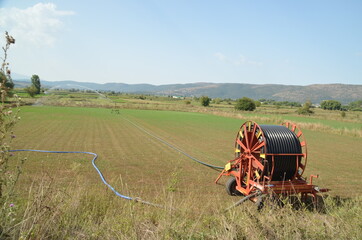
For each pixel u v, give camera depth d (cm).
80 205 607
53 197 552
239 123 4147
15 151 1512
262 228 507
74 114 4509
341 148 2242
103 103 7775
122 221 536
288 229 508
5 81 403
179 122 4038
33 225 429
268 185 823
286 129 959
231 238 471
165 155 1655
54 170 1159
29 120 3288
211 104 13500
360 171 1453
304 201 873
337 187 1138
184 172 1284
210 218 597
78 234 470
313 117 6112
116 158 1498
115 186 983
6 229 418
